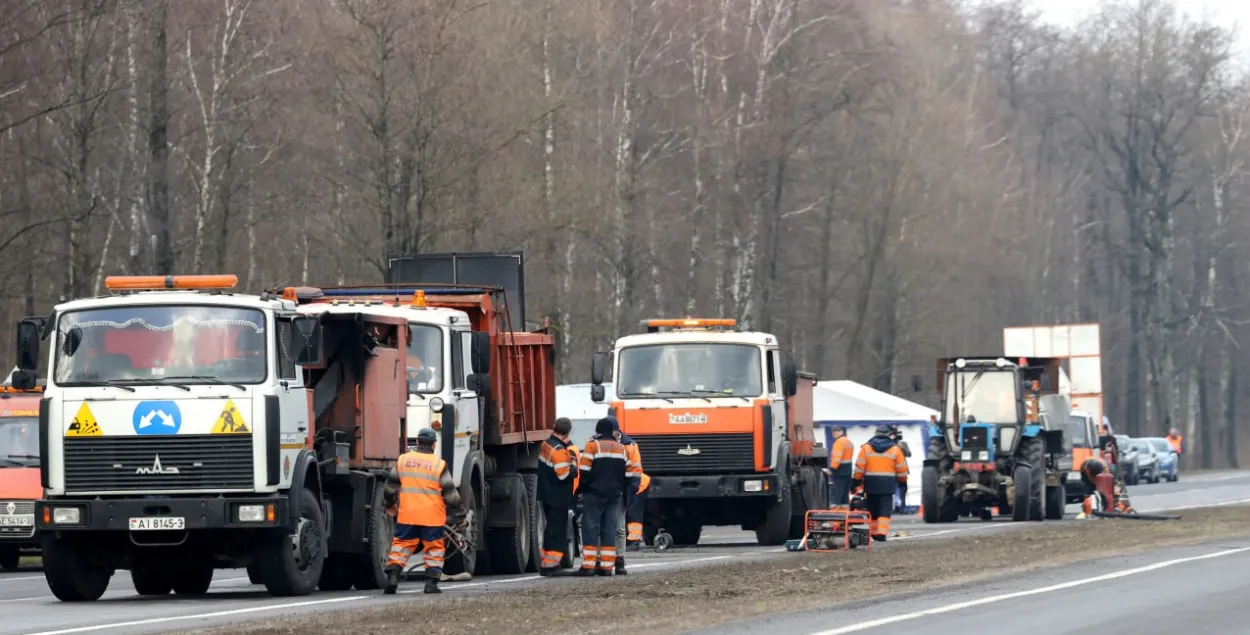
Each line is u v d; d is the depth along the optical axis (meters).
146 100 115.38
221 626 35.12
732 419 71.00
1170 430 197.62
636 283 136.50
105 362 43.19
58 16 98.69
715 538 88.50
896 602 39.69
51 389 43.03
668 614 37.16
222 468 42.56
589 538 52.28
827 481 81.56
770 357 72.50
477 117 103.38
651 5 136.88
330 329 47.09
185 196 120.00
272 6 117.69
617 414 71.62
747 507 73.62
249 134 118.19
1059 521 91.44
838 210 163.38
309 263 128.75
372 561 47.44
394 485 45.47
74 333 43.44
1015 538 68.00
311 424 45.31
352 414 47.09
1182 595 41.34
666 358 72.19
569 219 113.19
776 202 150.50
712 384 71.50
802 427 78.44
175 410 42.62
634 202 133.88
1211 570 49.41
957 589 43.53
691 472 71.06
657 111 139.12
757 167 144.25
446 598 43.28
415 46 99.56
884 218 164.75
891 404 117.88
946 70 190.88
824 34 145.50
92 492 42.62
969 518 101.31
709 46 141.12
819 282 170.38
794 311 168.62
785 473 72.69
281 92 116.06
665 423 71.25
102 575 46.12
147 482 42.56
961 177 176.38
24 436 64.44
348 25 99.88
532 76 123.62
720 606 38.97
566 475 53.09
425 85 99.75
